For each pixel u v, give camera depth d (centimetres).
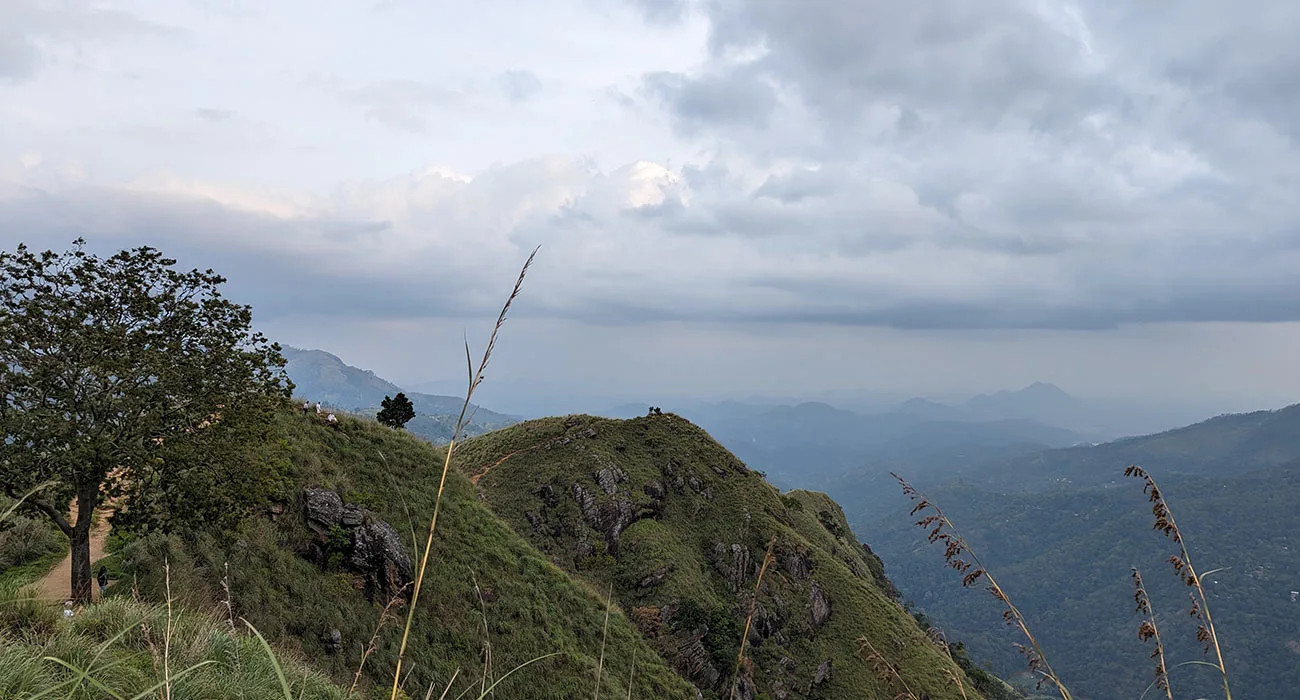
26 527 2125
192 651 1029
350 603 2530
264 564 2384
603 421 8856
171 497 1877
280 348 2214
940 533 421
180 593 1934
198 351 1984
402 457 3791
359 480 3303
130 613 1070
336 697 1288
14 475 1605
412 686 2381
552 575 3741
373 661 2358
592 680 3058
